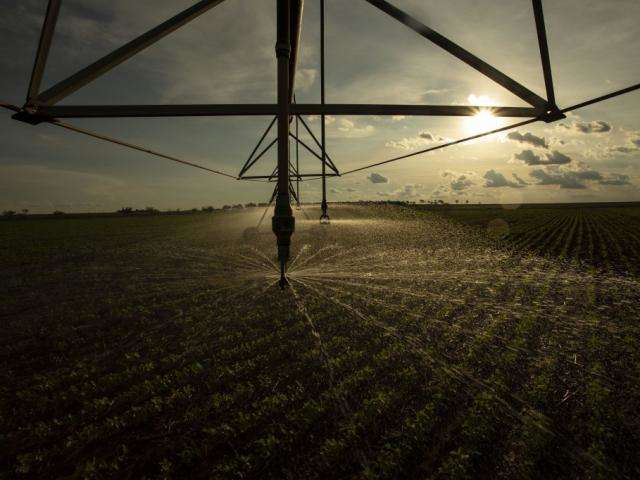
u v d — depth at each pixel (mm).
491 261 9547
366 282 7000
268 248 12086
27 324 5008
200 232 18281
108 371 3604
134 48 2842
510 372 3348
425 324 4652
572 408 2762
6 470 2262
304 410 2793
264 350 3951
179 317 5148
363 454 2326
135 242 15000
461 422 2619
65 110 2854
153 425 2693
